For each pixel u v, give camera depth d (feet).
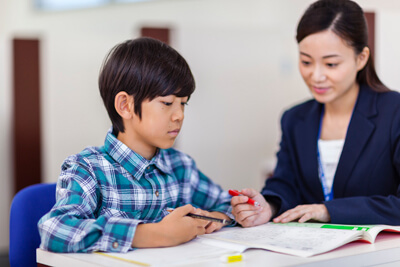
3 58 10.58
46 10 17.81
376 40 6.70
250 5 12.92
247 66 11.32
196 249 3.35
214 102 11.04
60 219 3.38
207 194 4.59
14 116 10.37
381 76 6.75
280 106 11.74
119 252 3.27
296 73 11.77
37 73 10.48
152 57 3.74
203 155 10.96
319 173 4.85
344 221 4.14
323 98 4.59
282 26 11.66
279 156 5.16
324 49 4.42
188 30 10.69
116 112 3.92
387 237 3.70
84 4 16.75
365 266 3.23
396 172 4.61
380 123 4.62
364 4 9.99
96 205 3.78
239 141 11.30
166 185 4.17
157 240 3.39
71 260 3.20
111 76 3.85
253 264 2.98
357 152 4.65
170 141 3.81
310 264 3.02
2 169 10.65
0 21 19.07
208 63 10.95
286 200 4.78
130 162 3.91
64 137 12.30
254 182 11.48
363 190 4.65
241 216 4.10
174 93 3.73
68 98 12.40
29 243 4.21
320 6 4.53
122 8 15.75
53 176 12.20
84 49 12.74
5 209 10.68
